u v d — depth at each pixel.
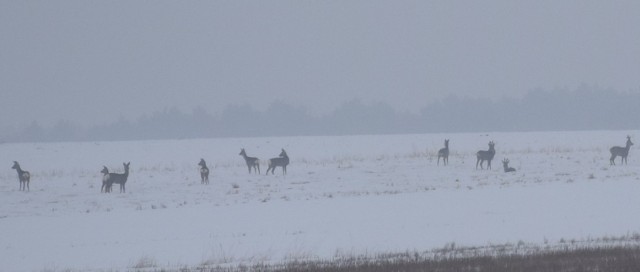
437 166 75.50
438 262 27.42
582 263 26.17
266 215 46.84
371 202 52.19
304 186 64.81
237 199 58.03
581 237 35.25
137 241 38.22
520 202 49.88
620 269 24.56
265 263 29.69
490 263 26.73
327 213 47.06
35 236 41.34
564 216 43.12
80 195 62.16
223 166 80.12
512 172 71.19
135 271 29.06
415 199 53.25
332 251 32.97
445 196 54.44
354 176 69.94
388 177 69.19
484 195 54.25
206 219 45.78
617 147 75.81
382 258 29.83
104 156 99.94
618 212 44.47
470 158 82.00
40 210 55.38
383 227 40.50
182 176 72.31
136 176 72.88
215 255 32.56
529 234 36.72
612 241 33.69
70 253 35.09
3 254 35.38
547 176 68.19
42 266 31.81
